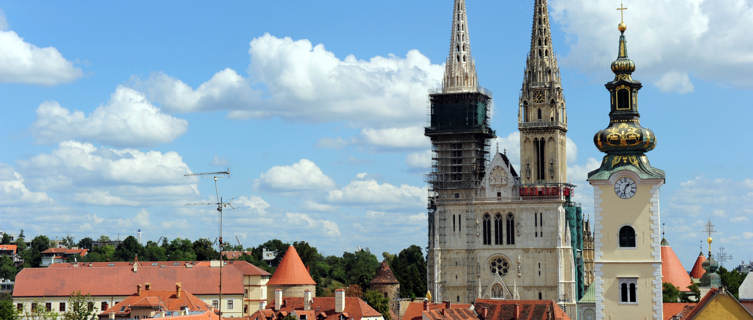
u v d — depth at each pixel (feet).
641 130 447.42
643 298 442.50
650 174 444.14
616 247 447.01
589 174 453.58
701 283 633.20
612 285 446.19
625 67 453.17
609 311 446.19
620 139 448.24
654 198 444.14
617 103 454.81
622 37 458.09
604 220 449.06
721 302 404.57
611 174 447.42
